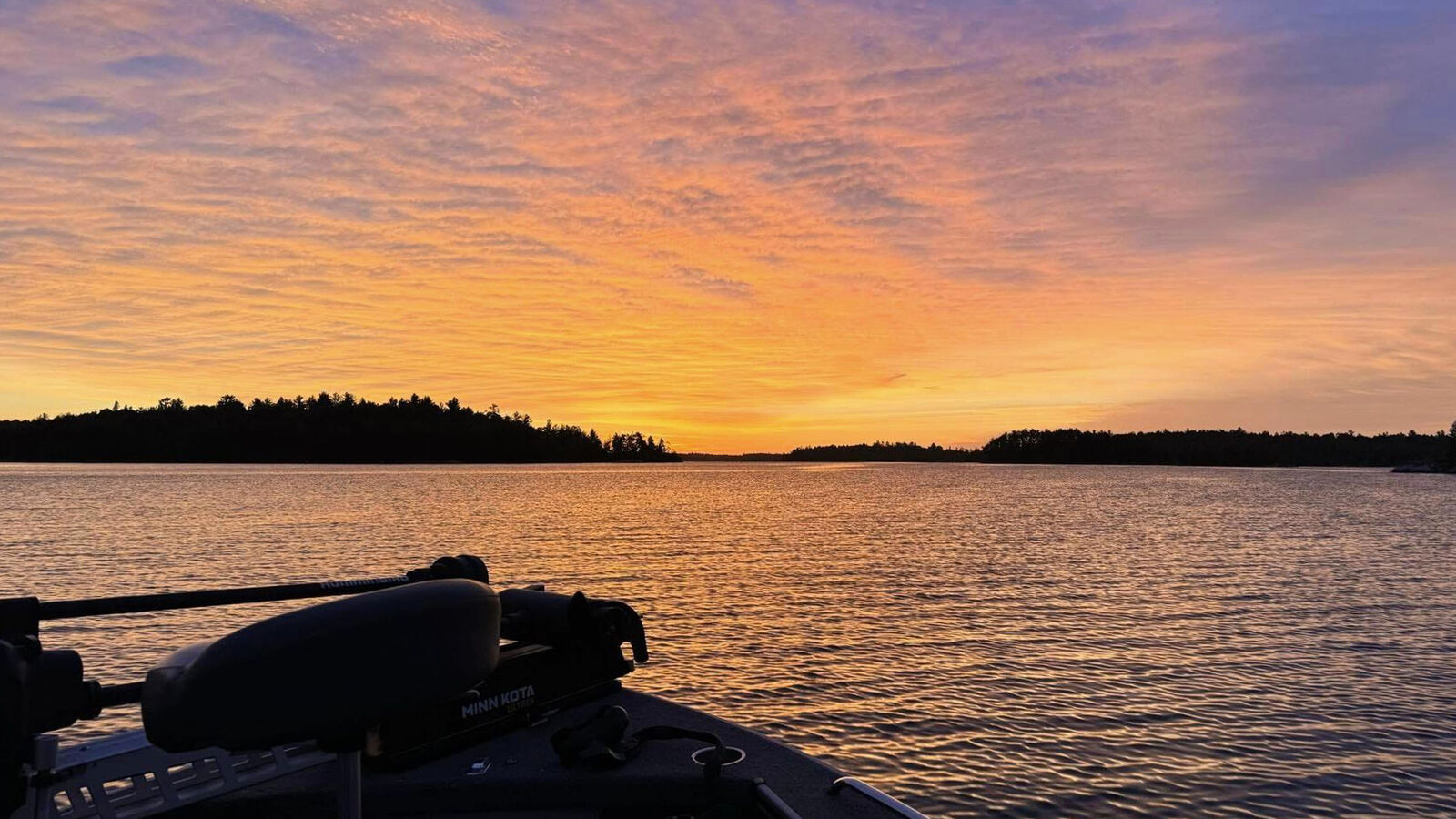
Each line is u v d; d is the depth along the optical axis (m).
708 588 35.66
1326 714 17.67
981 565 46.09
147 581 33.94
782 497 139.50
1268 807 12.80
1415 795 13.34
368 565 40.28
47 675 1.88
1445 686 20.25
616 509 101.75
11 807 1.87
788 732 15.95
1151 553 53.72
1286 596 35.91
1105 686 19.59
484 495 133.38
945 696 18.39
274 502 101.75
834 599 32.78
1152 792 13.30
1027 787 13.35
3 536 54.56
